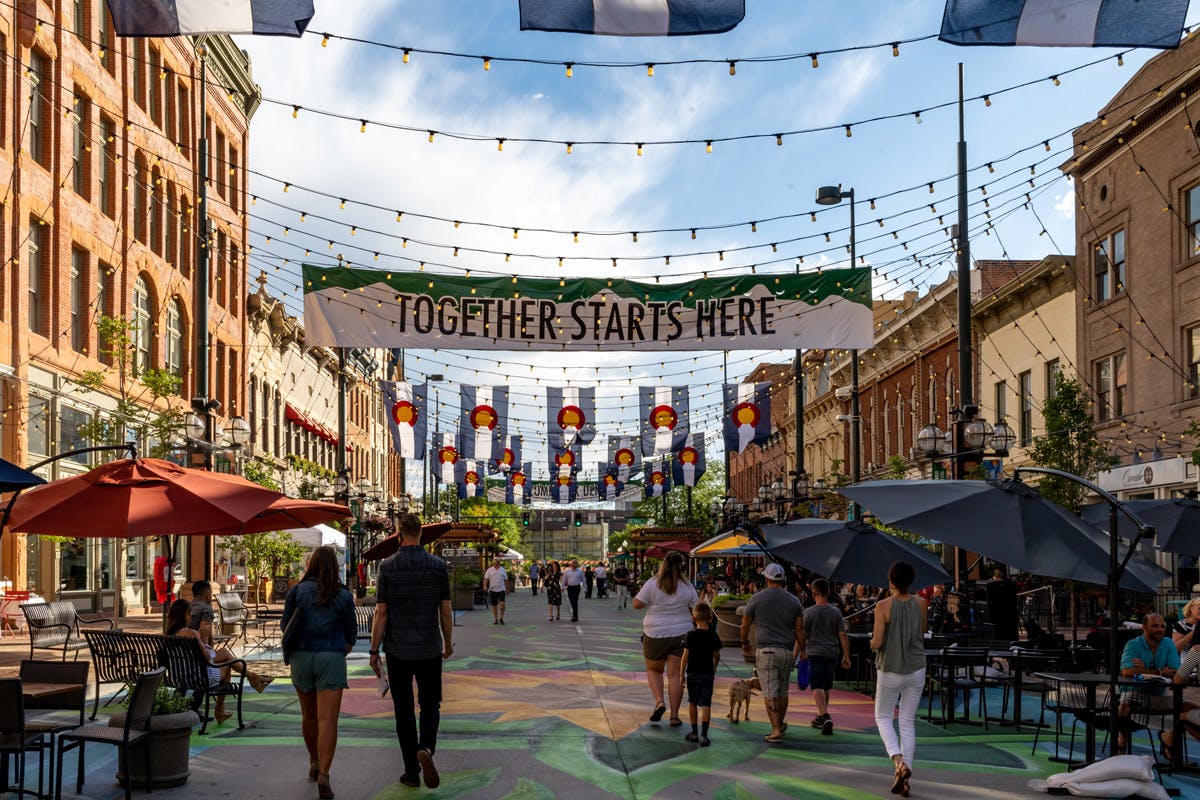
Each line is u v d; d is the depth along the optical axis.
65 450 26.77
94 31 28.56
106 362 29.02
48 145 26.11
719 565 48.84
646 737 12.10
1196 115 26.06
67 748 9.02
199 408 21.28
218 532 13.74
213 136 38.56
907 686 9.59
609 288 21.59
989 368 37.81
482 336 21.38
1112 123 29.39
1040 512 11.20
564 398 33.84
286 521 13.66
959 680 14.07
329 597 9.08
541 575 64.19
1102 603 22.36
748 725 13.05
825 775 10.16
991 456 21.08
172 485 10.74
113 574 30.14
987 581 19.56
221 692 12.09
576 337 21.55
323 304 21.12
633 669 19.39
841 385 55.12
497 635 28.27
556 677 18.02
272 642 21.52
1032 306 34.53
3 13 23.70
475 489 55.53
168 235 34.50
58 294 26.33
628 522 100.88
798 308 21.64
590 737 12.06
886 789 9.59
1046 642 14.91
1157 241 27.83
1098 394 30.83
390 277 21.25
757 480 76.50
